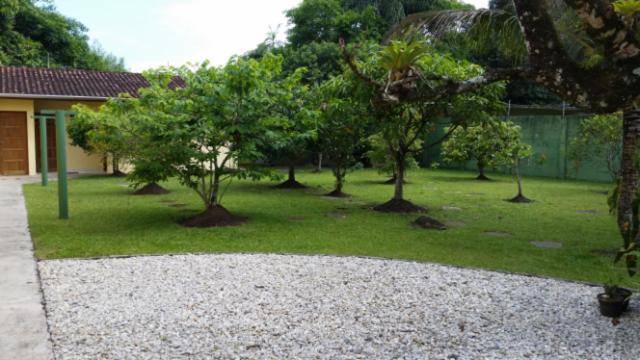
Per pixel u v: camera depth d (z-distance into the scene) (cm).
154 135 689
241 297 399
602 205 970
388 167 1250
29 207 864
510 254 559
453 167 1936
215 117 683
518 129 1069
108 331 328
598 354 305
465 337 327
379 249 575
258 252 553
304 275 463
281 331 332
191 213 819
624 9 268
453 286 436
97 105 1594
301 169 1873
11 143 1529
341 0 2348
